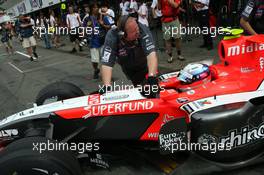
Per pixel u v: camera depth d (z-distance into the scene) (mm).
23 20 11781
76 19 11844
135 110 3025
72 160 2529
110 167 3316
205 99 2996
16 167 2391
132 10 10188
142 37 3340
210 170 3004
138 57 3533
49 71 9320
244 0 8375
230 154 2973
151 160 3195
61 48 14508
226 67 3273
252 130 2947
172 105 2990
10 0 29703
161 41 10250
